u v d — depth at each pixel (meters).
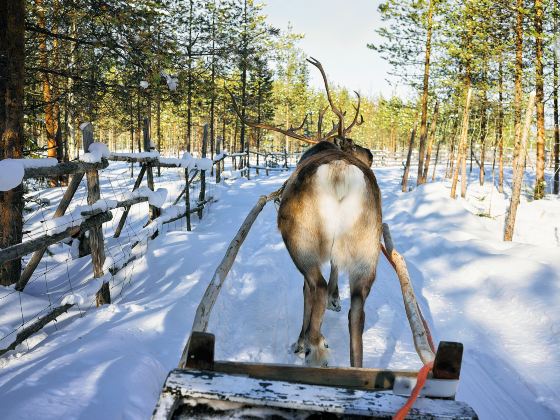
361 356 3.08
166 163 7.93
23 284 5.10
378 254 3.34
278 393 1.80
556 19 15.12
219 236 8.58
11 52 5.82
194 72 8.92
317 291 3.24
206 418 1.79
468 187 23.45
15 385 2.94
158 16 7.67
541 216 15.35
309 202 3.28
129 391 2.93
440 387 1.83
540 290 6.05
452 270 7.73
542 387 3.95
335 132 5.12
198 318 2.55
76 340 3.80
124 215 8.06
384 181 26.53
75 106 8.95
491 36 16.02
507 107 19.39
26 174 3.70
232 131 48.16
